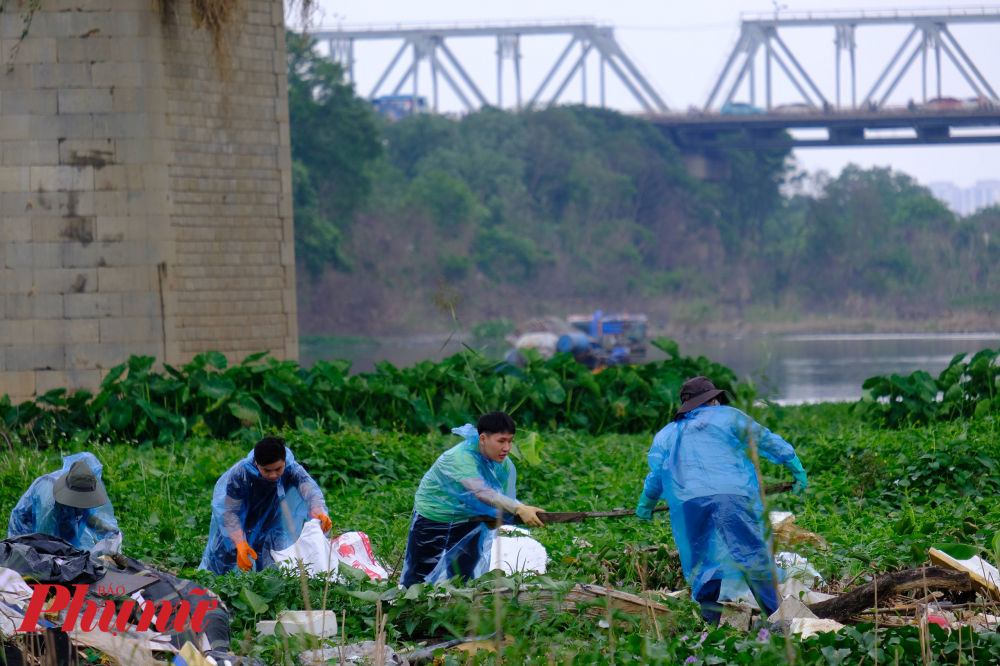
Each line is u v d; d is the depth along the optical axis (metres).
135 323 29.83
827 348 125.06
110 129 29.69
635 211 191.00
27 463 20.59
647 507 12.25
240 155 31.72
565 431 26.75
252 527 13.33
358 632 10.30
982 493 18.28
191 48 30.50
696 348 127.56
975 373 27.45
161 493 18.38
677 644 8.76
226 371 26.77
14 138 29.72
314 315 139.62
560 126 192.62
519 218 173.88
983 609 10.09
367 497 18.94
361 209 149.88
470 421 26.81
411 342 139.50
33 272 29.80
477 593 10.27
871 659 8.42
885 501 18.00
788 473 19.52
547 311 157.75
